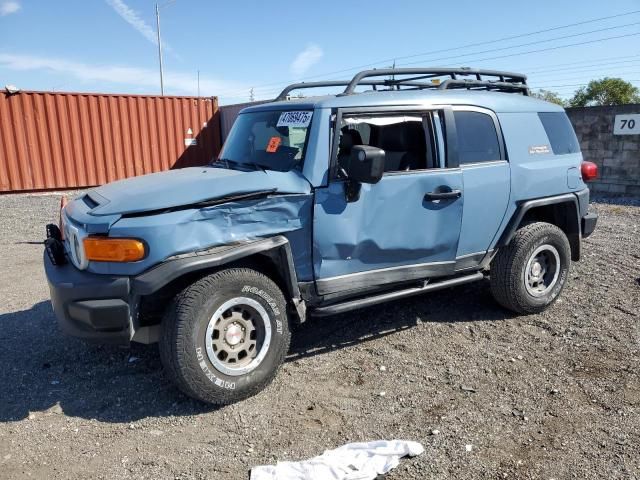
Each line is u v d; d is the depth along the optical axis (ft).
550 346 13.24
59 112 44.34
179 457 9.23
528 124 15.07
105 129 46.80
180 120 51.11
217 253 10.41
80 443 9.70
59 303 10.46
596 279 18.42
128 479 8.68
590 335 13.76
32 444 9.68
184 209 10.36
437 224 13.16
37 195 43.45
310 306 12.28
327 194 11.60
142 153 49.16
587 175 16.51
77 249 10.52
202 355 10.28
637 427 9.64
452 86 15.19
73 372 12.42
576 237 16.35
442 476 8.49
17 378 12.17
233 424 10.19
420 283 13.66
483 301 16.42
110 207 10.46
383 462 8.75
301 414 10.48
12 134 42.45
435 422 10.05
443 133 13.23
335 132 11.83
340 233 11.84
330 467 8.55
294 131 12.21
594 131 40.78
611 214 32.24
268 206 11.01
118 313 9.99
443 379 11.73
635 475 8.38
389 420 10.18
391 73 13.71
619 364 12.12
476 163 13.78
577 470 8.55
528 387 11.25
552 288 15.39
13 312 16.49
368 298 12.74
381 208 12.28
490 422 10.00
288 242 11.25
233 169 12.80
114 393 11.46
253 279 10.83
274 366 11.21
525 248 14.47
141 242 9.96
